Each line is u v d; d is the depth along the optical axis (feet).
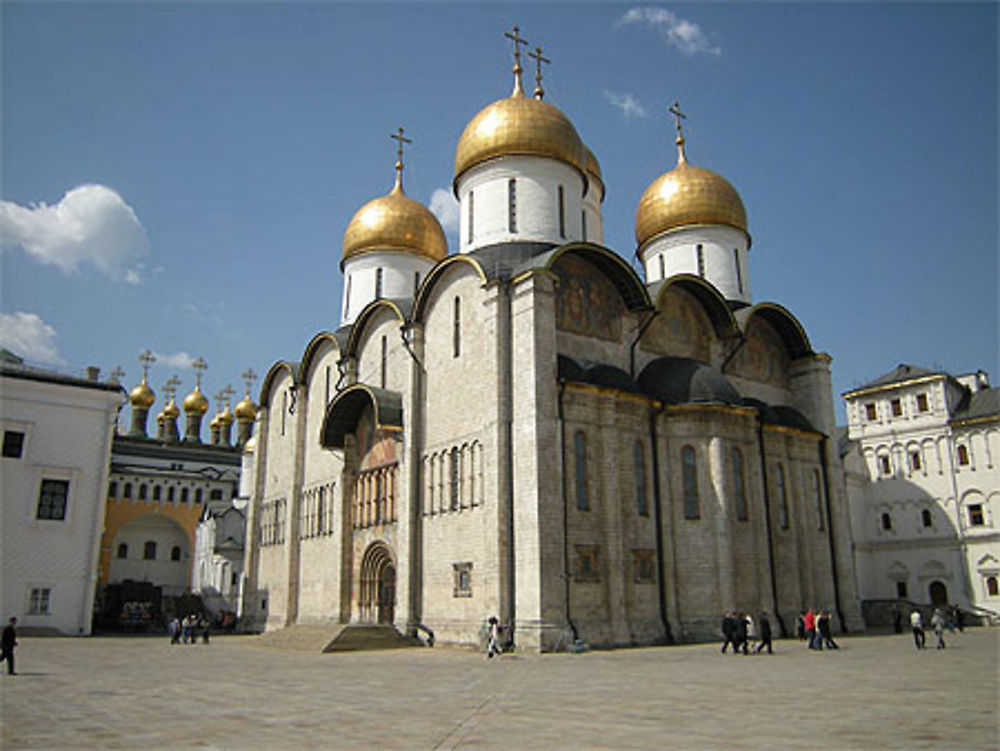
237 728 38.29
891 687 52.13
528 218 118.83
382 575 119.14
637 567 98.58
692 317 122.21
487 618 91.04
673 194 141.18
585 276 108.68
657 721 38.75
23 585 137.80
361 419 128.26
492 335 98.02
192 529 234.99
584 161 126.31
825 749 31.24
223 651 103.04
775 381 132.77
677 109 149.07
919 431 175.22
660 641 97.04
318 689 55.52
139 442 262.06
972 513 165.48
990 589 160.35
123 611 187.62
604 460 97.91
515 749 32.12
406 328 115.65
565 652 85.61
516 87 128.57
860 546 174.60
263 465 163.12
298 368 153.38
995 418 164.04
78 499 144.66
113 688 57.26
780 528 115.85
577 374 99.45
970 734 34.24
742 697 47.62
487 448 95.61
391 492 116.88
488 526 92.99
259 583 156.97
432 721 39.83
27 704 48.24
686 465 104.99
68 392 146.51
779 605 111.75
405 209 151.64
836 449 130.82
